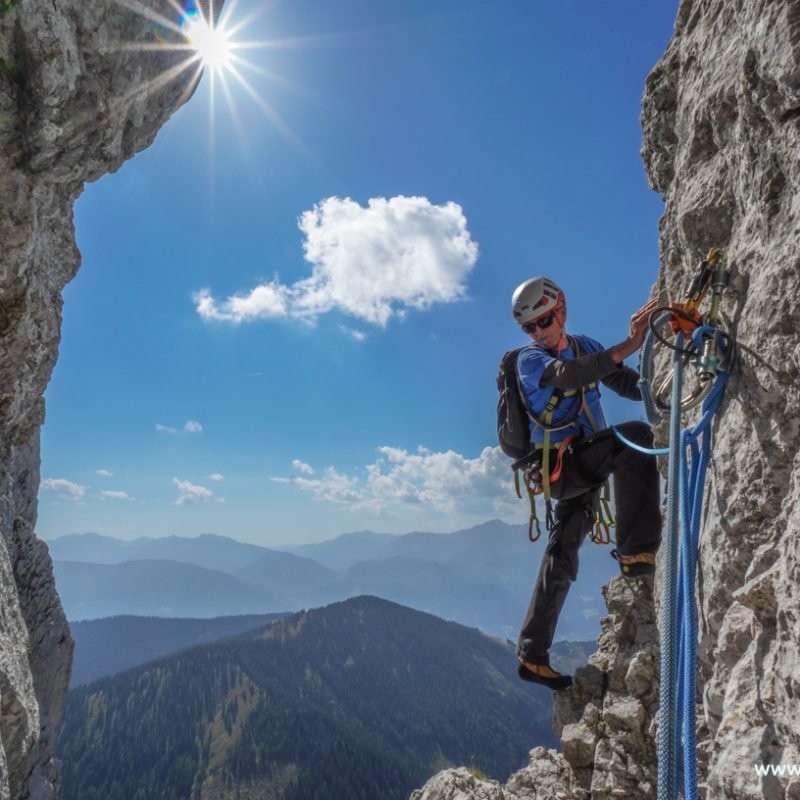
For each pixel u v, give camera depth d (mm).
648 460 4402
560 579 4809
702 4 3873
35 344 6266
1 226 5398
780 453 2418
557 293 4328
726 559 2754
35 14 4953
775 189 2602
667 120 4531
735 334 2746
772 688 2256
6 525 7430
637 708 4738
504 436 4633
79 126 5695
